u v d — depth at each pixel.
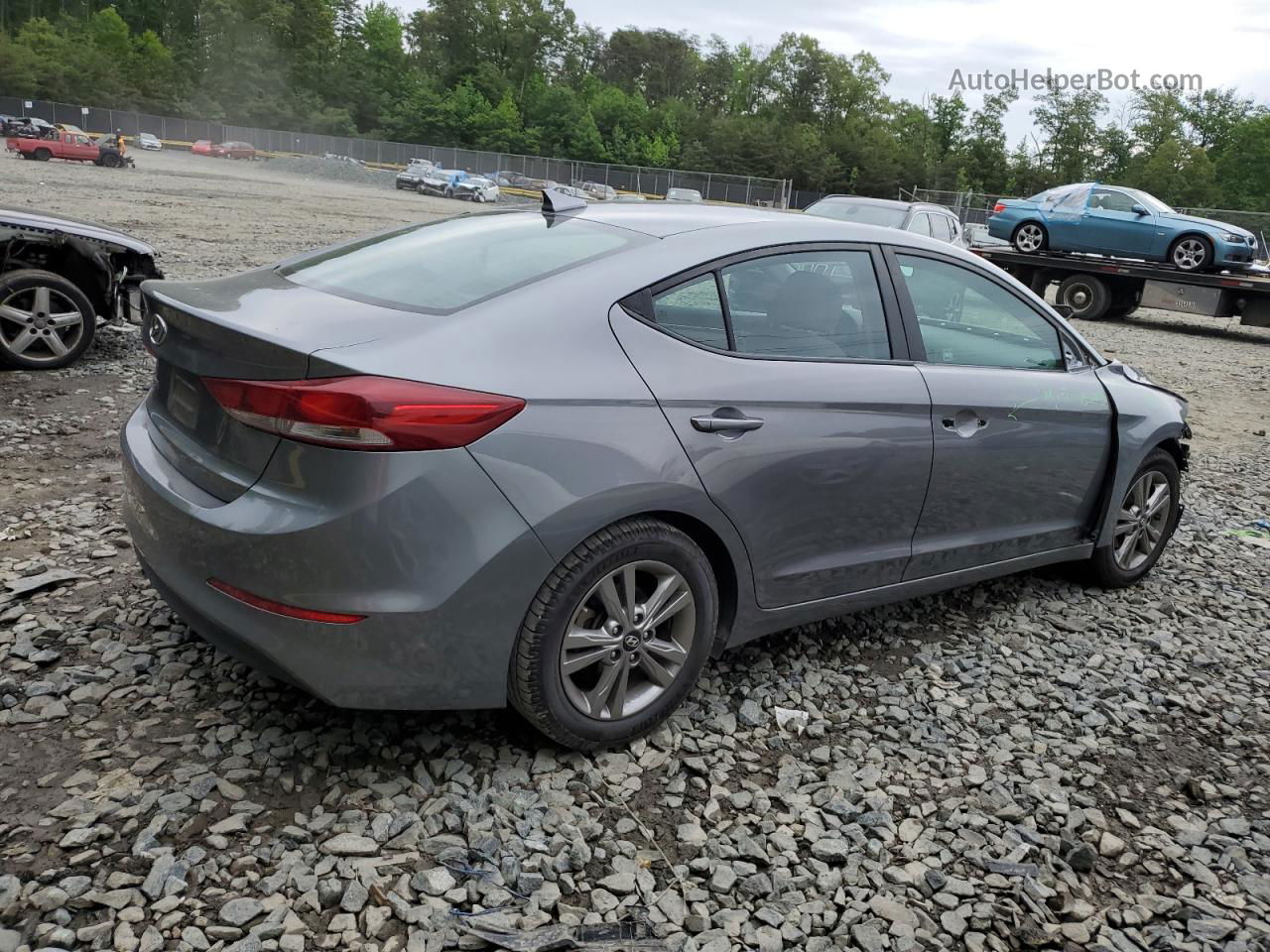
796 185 97.81
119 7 120.62
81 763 2.71
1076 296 18.75
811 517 3.24
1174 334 17.56
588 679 2.95
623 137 106.44
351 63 112.00
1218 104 69.88
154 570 2.84
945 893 2.56
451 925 2.28
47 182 26.83
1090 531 4.45
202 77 103.19
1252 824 2.99
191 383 2.80
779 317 3.22
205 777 2.68
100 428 5.84
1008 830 2.84
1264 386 12.03
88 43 97.94
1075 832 2.87
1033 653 3.99
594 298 2.84
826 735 3.24
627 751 3.02
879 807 2.88
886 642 3.97
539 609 2.65
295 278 3.21
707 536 3.03
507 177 67.50
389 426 2.40
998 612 4.37
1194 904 2.61
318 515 2.44
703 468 2.88
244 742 2.86
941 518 3.70
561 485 2.60
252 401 2.53
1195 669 4.00
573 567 2.67
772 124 102.06
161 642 3.36
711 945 2.30
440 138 102.88
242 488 2.58
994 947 2.40
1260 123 67.62
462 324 2.66
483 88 114.62
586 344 2.76
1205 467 7.55
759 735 3.20
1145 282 17.95
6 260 6.93
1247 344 17.06
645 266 2.98
